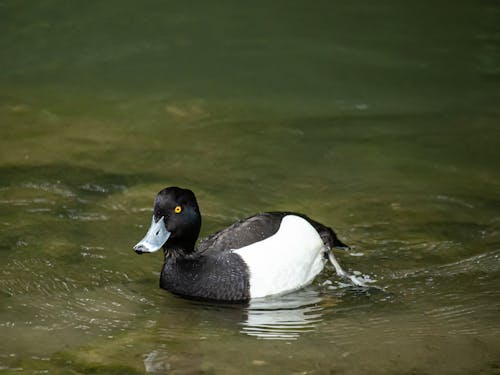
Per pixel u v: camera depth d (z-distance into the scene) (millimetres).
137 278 9539
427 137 14680
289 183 12516
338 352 7723
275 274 9062
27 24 20375
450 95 16828
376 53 18938
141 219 11070
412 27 20188
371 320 8500
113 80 17734
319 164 13359
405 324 8391
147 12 21078
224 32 20109
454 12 20938
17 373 7238
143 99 16625
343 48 19203
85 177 12539
